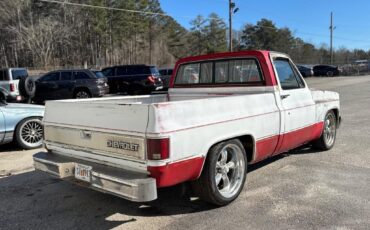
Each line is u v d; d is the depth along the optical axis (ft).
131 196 11.15
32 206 14.67
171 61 296.10
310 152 21.86
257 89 17.04
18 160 21.98
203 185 13.29
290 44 308.81
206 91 19.04
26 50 231.91
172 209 14.05
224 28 301.63
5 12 229.25
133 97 19.13
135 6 235.40
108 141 12.35
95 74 57.00
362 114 37.91
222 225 12.53
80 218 13.47
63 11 236.02
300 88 18.74
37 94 53.57
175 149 11.56
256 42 307.58
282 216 13.11
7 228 12.77
